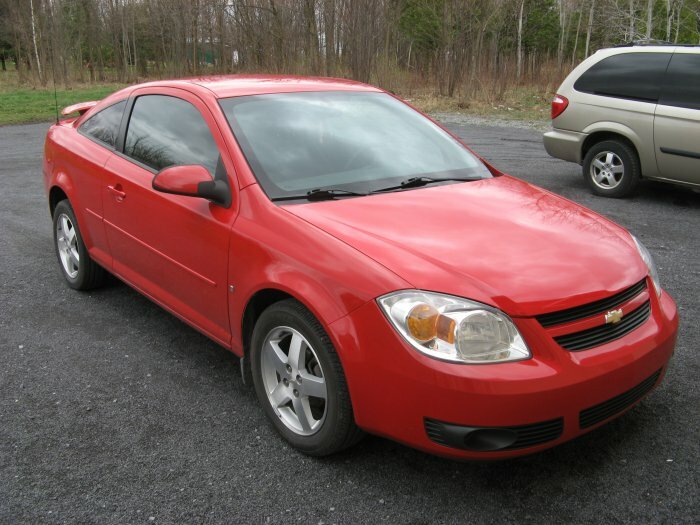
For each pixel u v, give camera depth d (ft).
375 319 8.00
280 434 9.85
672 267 17.35
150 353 12.73
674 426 10.02
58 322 14.17
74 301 15.38
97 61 156.15
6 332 13.69
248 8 80.84
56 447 9.67
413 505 8.36
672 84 23.61
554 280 8.32
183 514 8.21
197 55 108.06
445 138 13.07
